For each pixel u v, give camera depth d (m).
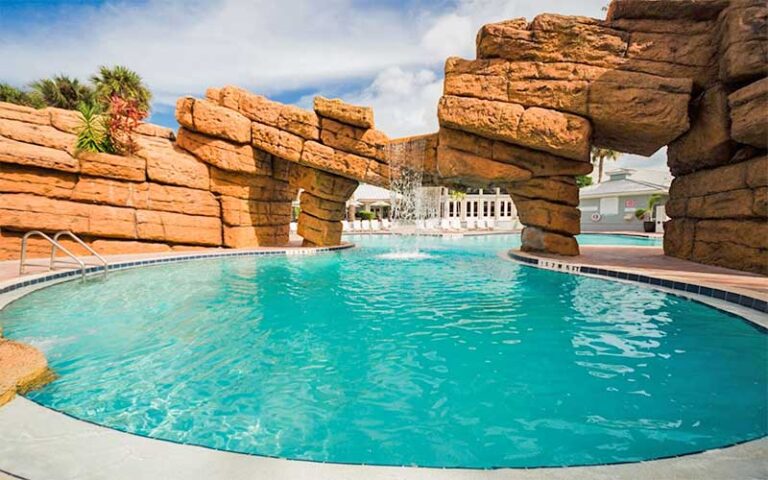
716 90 9.15
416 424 2.92
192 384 3.61
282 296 7.29
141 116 12.58
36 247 10.93
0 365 3.29
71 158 11.17
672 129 9.41
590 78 9.88
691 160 10.16
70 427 2.33
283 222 16.52
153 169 12.44
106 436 2.22
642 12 9.76
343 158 13.70
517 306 6.48
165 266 10.58
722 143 9.01
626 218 29.88
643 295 7.05
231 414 3.08
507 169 11.25
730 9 8.59
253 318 5.83
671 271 8.23
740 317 5.27
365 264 11.66
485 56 10.95
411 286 8.23
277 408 3.17
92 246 11.65
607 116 9.73
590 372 3.82
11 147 10.33
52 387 3.49
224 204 13.88
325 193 15.12
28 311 6.07
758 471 1.90
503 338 4.89
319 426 2.90
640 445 2.60
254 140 13.80
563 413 3.05
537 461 2.45
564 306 6.42
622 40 9.88
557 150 10.22
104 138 11.94
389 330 5.24
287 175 15.48
